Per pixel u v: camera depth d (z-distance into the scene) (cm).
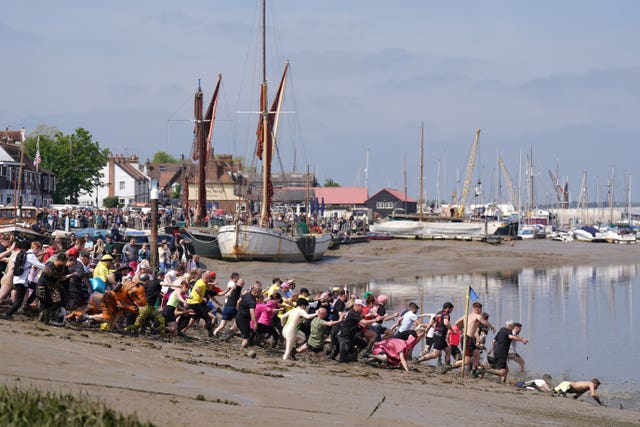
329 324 4288
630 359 5484
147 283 4391
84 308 4278
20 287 4025
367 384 3456
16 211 11300
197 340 4512
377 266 13588
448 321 4528
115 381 2592
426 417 2772
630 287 11038
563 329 6956
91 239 9750
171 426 2022
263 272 11225
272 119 13488
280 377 3309
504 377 4325
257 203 19800
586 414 3369
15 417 1769
